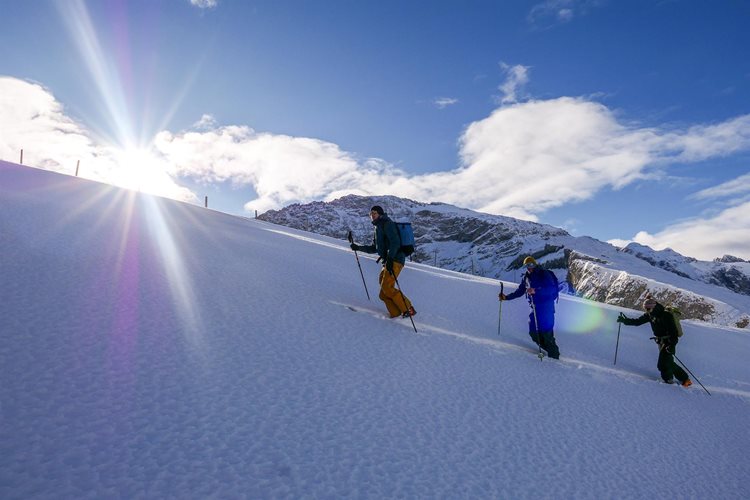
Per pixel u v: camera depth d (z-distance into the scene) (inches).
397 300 338.6
